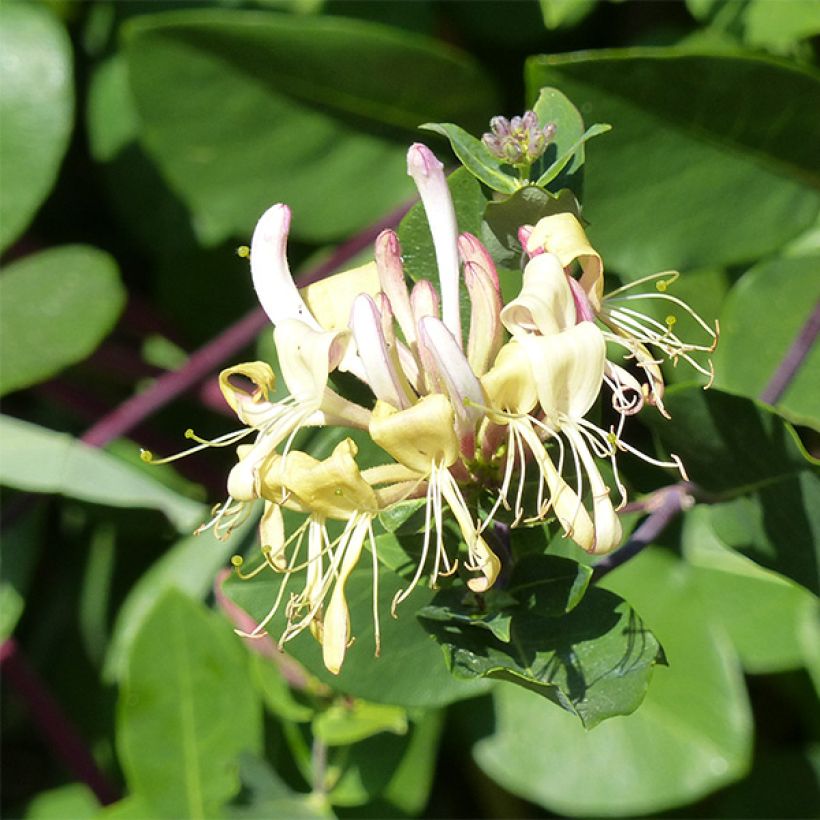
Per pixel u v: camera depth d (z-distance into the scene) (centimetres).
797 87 28
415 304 22
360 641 24
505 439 22
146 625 30
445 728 31
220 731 30
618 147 28
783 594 31
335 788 30
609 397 26
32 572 32
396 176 32
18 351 31
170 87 31
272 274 23
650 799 30
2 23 32
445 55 31
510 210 23
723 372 30
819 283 30
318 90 31
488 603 23
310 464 22
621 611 23
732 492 25
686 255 29
